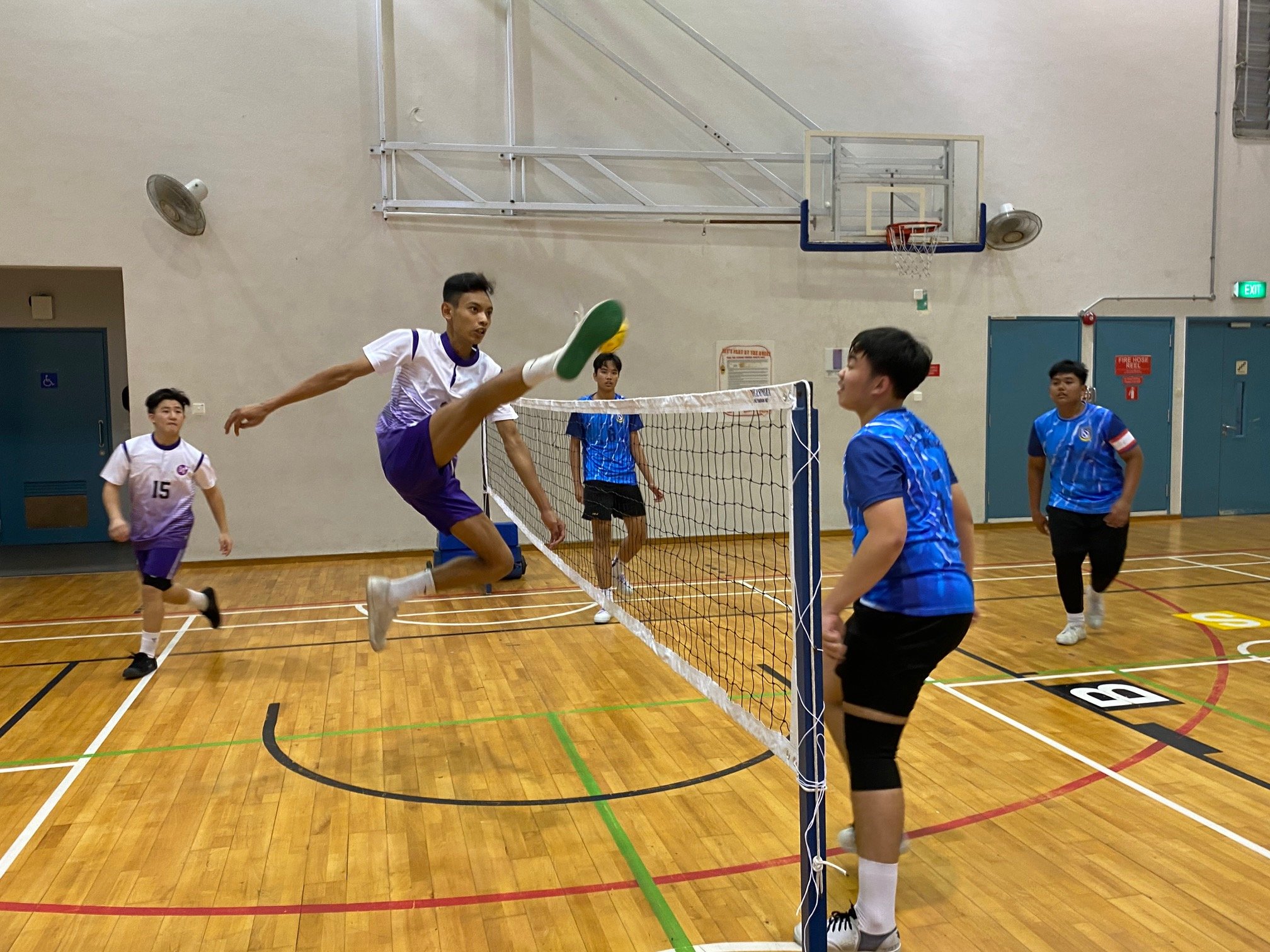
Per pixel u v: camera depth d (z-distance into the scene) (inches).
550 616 245.8
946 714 161.9
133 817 123.9
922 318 391.5
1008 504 406.6
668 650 128.6
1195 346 421.1
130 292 328.5
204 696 179.8
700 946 91.3
